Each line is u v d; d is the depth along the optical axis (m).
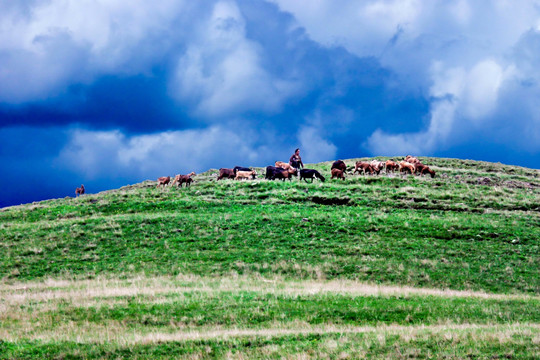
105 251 32.00
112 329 17.39
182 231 34.97
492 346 13.97
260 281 25.61
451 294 23.28
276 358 13.94
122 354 14.62
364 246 31.92
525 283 26.77
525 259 30.20
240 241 33.03
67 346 15.23
